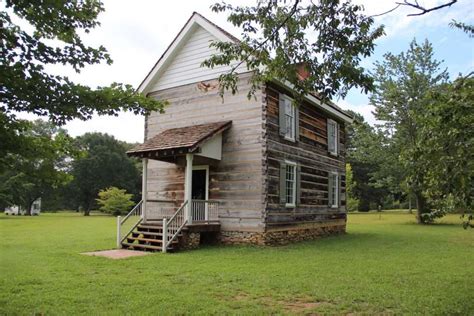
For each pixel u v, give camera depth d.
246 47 6.82
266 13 6.48
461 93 5.26
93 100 4.44
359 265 9.25
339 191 19.31
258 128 13.53
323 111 18.16
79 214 50.94
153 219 14.27
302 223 15.52
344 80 6.15
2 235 16.31
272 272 8.29
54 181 4.56
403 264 9.44
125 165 52.66
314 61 6.28
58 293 6.32
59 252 11.00
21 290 6.51
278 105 14.37
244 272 8.27
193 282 7.25
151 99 4.89
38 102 4.17
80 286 6.83
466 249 12.43
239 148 13.83
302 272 8.30
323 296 6.29
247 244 13.25
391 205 55.66
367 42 5.94
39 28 4.22
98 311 5.40
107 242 13.69
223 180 14.03
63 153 4.66
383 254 11.23
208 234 14.03
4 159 4.18
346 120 20.17
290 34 6.38
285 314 5.36
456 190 5.09
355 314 5.43
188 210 12.48
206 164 14.39
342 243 14.34
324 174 17.81
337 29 5.95
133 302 5.85
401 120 27.61
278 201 13.91
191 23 15.09
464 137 5.11
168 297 6.13
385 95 27.70
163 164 15.68
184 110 15.34
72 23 4.34
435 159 5.26
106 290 6.56
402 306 5.76
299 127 15.93
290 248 12.63
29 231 18.47
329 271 8.45
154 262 9.54
